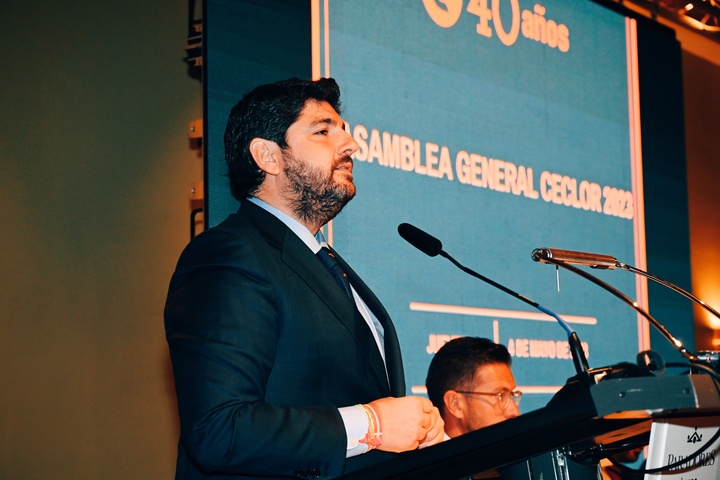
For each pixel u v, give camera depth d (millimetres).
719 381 1099
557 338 4086
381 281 3363
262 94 1937
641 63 5027
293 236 1802
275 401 1610
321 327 1674
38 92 4242
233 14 3033
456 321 3637
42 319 4109
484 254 3848
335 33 3402
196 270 1656
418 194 3598
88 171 4172
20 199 4195
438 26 3861
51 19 4270
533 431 1088
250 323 1563
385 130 3521
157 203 4141
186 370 1525
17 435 4055
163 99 4227
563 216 4316
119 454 3953
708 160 6738
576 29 4637
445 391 2807
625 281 4578
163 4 4297
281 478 1580
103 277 4094
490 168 3969
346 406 1666
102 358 4043
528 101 4262
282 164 1893
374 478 1229
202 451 1448
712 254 6594
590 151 4570
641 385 1044
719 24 6297
